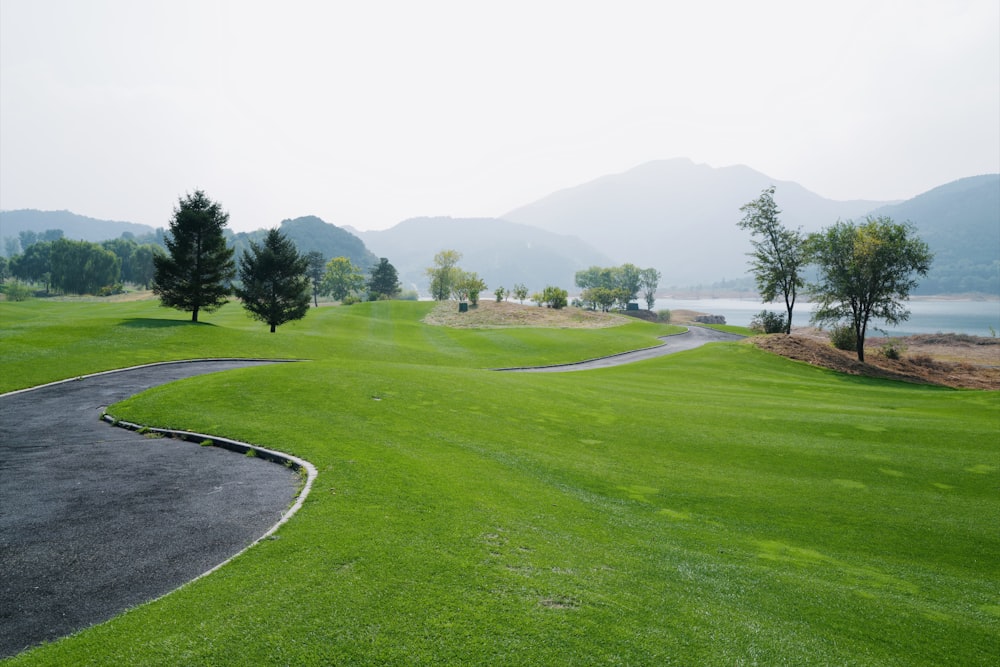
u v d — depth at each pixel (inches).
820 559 408.8
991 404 983.0
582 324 3312.0
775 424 800.9
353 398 812.0
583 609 287.1
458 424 729.6
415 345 2171.5
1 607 293.3
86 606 294.2
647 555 385.4
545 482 539.2
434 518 403.9
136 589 312.3
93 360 1236.5
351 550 339.6
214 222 1984.5
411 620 264.1
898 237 1708.9
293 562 322.0
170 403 773.3
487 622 265.9
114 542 374.6
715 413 870.4
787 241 2321.6
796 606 323.9
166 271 1934.1
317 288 6412.4
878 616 319.6
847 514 502.6
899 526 478.3
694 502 522.9
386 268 6717.5
